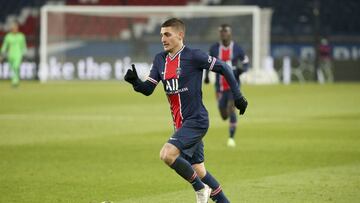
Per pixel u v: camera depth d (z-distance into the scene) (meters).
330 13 134.88
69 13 119.94
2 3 135.12
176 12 121.19
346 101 83.06
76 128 55.94
